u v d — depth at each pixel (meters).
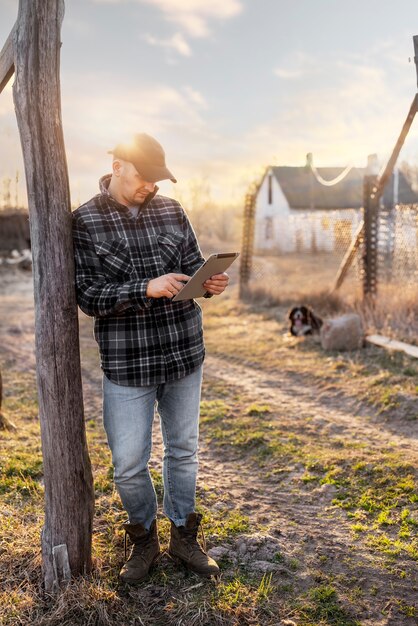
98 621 2.48
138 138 2.49
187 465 2.84
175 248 2.68
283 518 3.52
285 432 5.07
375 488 3.84
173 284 2.38
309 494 3.86
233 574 2.88
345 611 2.59
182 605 2.59
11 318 12.61
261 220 33.66
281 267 19.20
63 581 2.64
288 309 11.45
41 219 2.47
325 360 7.55
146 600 2.64
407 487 3.76
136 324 2.58
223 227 40.59
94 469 4.15
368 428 5.20
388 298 9.43
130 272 2.58
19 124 2.45
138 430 2.62
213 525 3.38
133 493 2.71
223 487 3.98
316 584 2.80
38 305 2.53
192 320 2.72
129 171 2.49
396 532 3.29
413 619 2.54
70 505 2.63
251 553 3.08
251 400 6.17
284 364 7.64
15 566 2.83
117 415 2.61
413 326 8.20
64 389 2.57
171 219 2.72
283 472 4.22
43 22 2.37
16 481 3.89
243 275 13.89
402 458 4.26
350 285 11.59
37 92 2.39
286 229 29.61
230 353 8.58
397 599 2.68
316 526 3.40
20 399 6.36
